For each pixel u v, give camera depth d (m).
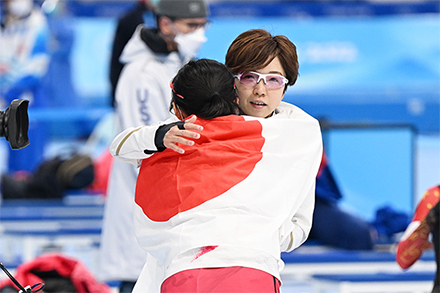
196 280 6.36
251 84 7.57
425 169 29.75
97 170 21.88
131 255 11.01
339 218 14.02
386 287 12.47
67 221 17.44
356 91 35.62
